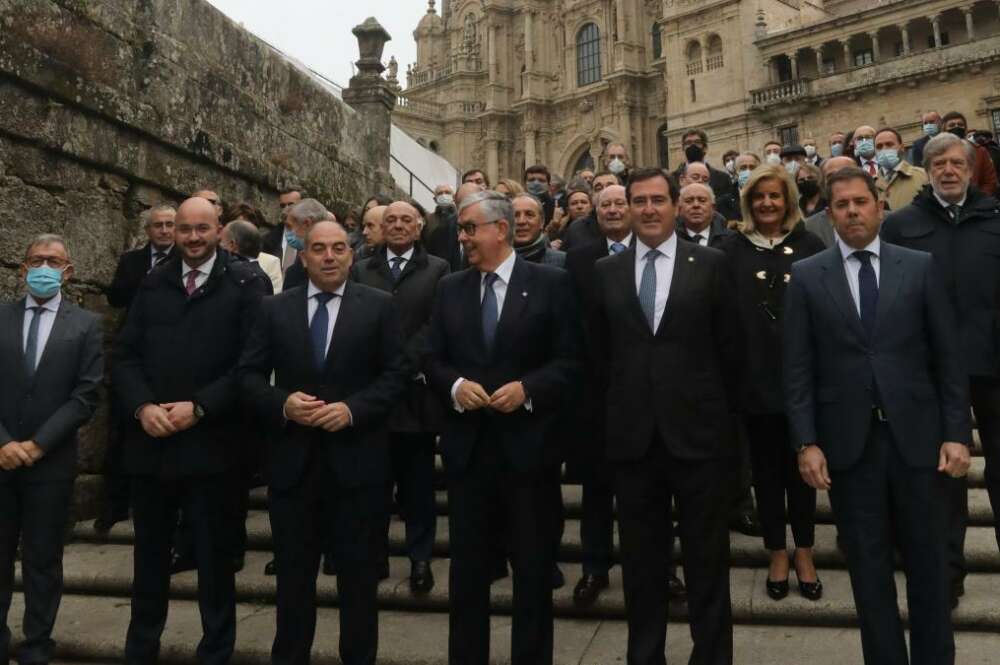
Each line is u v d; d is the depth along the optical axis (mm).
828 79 32906
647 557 4297
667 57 39594
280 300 4762
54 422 4816
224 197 9062
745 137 36188
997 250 4984
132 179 7691
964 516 5059
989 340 4914
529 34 51625
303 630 4438
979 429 5074
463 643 4379
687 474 4230
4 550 4777
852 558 4000
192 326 4902
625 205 5969
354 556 4512
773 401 5270
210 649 4652
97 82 7090
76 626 5328
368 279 6426
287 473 4453
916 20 30969
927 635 3863
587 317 4797
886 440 3979
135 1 7621
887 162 9070
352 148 12469
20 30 6289
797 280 4312
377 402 4547
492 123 53000
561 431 4508
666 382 4273
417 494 5816
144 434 4754
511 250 4742
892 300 4062
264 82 9945
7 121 6285
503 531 5125
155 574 4723
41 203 6695
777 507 5305
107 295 7172
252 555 6555
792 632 4973
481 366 4516
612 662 4691
